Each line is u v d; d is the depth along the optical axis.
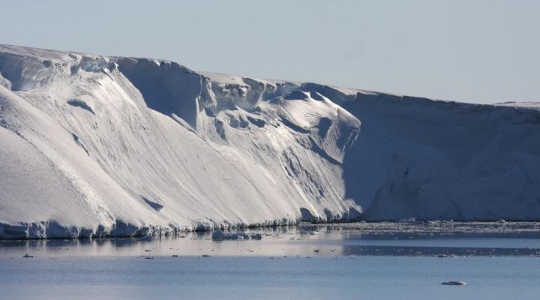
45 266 197.50
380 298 172.38
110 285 179.88
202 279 188.00
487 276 194.62
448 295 175.00
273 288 180.12
